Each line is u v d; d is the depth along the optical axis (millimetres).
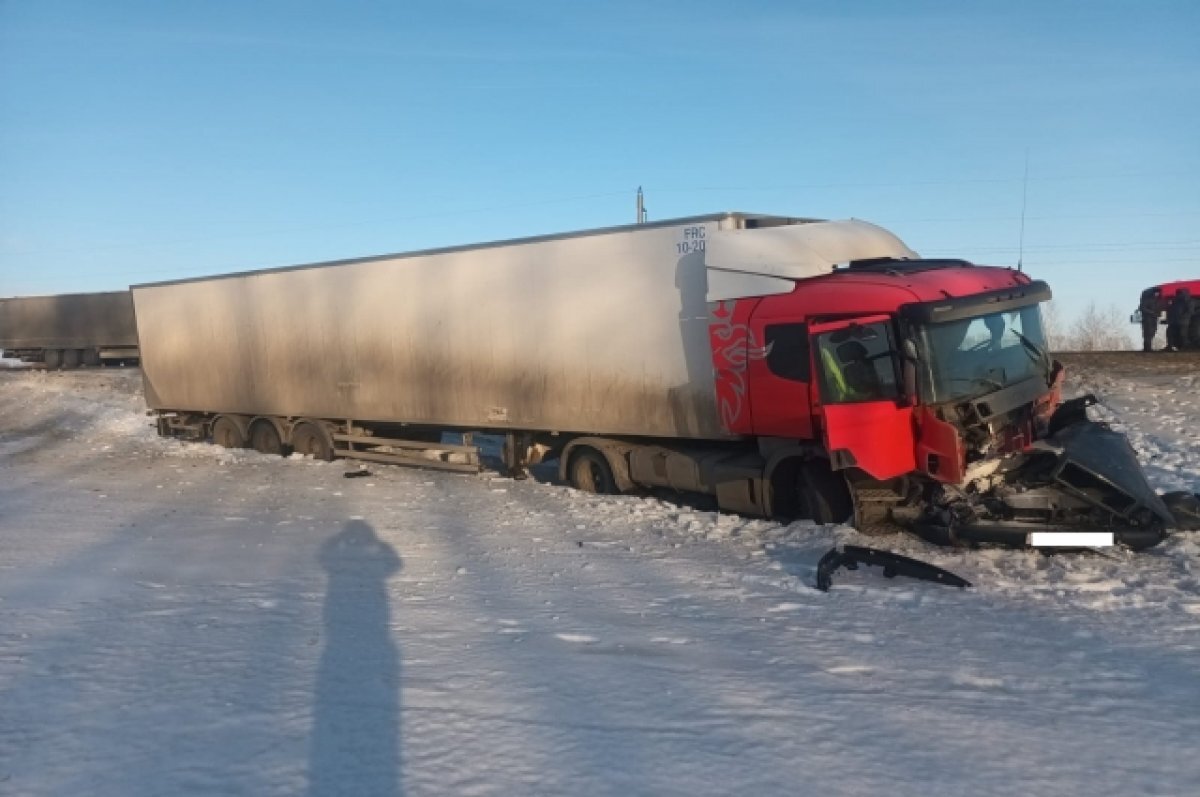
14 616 7332
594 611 7410
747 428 11039
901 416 9141
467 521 11969
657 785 4199
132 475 17938
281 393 19000
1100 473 8445
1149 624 6664
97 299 47812
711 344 11398
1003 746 4613
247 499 14500
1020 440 9594
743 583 8273
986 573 8156
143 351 22625
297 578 8828
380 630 6879
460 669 5887
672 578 8555
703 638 6574
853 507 9750
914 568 8016
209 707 5238
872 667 5863
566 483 14297
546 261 13766
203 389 21047
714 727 4871
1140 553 8461
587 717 5027
